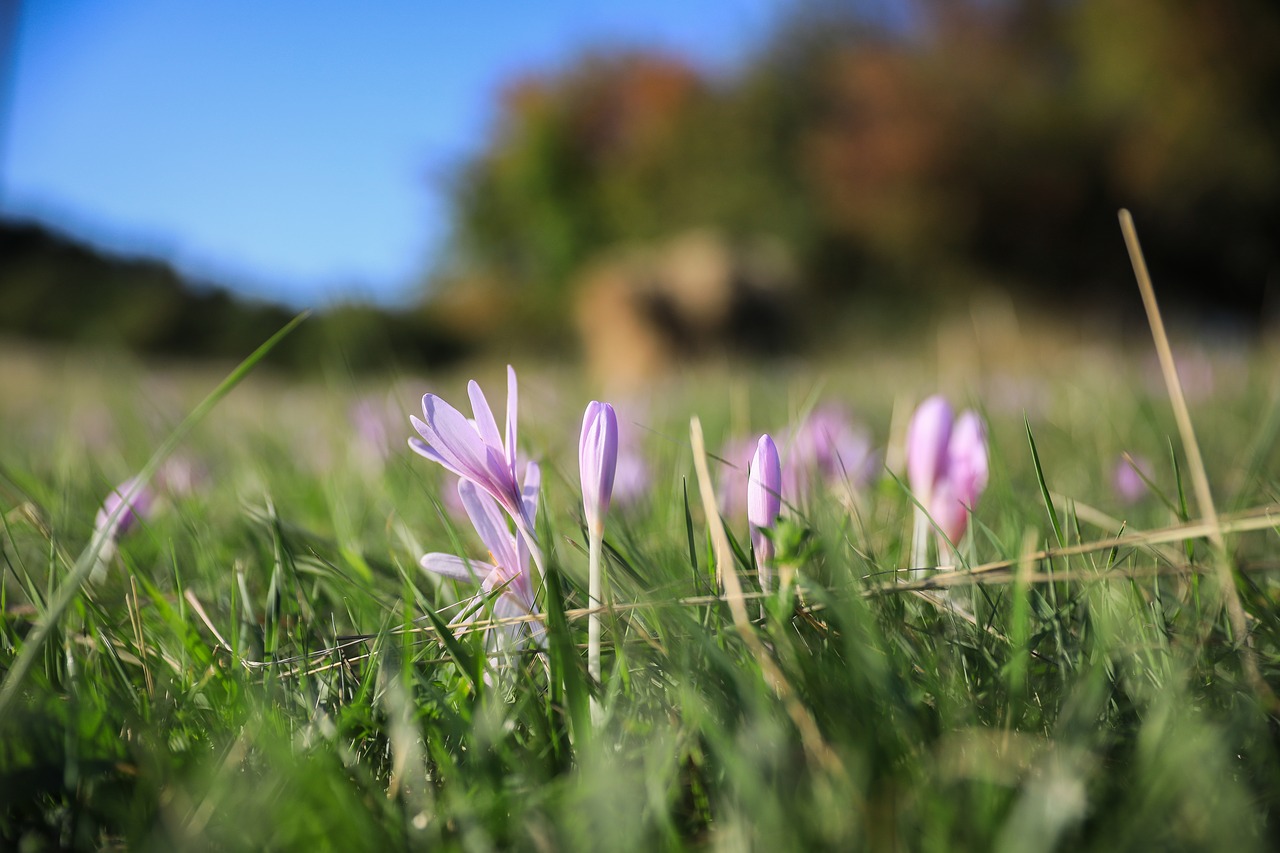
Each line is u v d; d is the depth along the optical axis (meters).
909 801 0.30
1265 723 0.34
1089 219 8.01
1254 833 0.29
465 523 0.71
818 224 9.35
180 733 0.38
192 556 0.64
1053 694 0.37
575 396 2.29
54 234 6.99
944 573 0.45
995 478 0.65
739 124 10.27
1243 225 7.39
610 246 11.36
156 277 6.27
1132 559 0.49
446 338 9.41
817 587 0.36
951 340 4.62
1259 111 7.21
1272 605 0.42
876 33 9.86
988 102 8.44
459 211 12.46
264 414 1.86
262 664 0.42
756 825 0.29
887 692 0.33
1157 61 7.41
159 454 0.39
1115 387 1.65
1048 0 8.84
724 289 6.71
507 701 0.38
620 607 0.39
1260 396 1.44
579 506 0.61
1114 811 0.30
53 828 0.34
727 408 1.68
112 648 0.42
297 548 0.57
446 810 0.33
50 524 0.56
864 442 0.85
